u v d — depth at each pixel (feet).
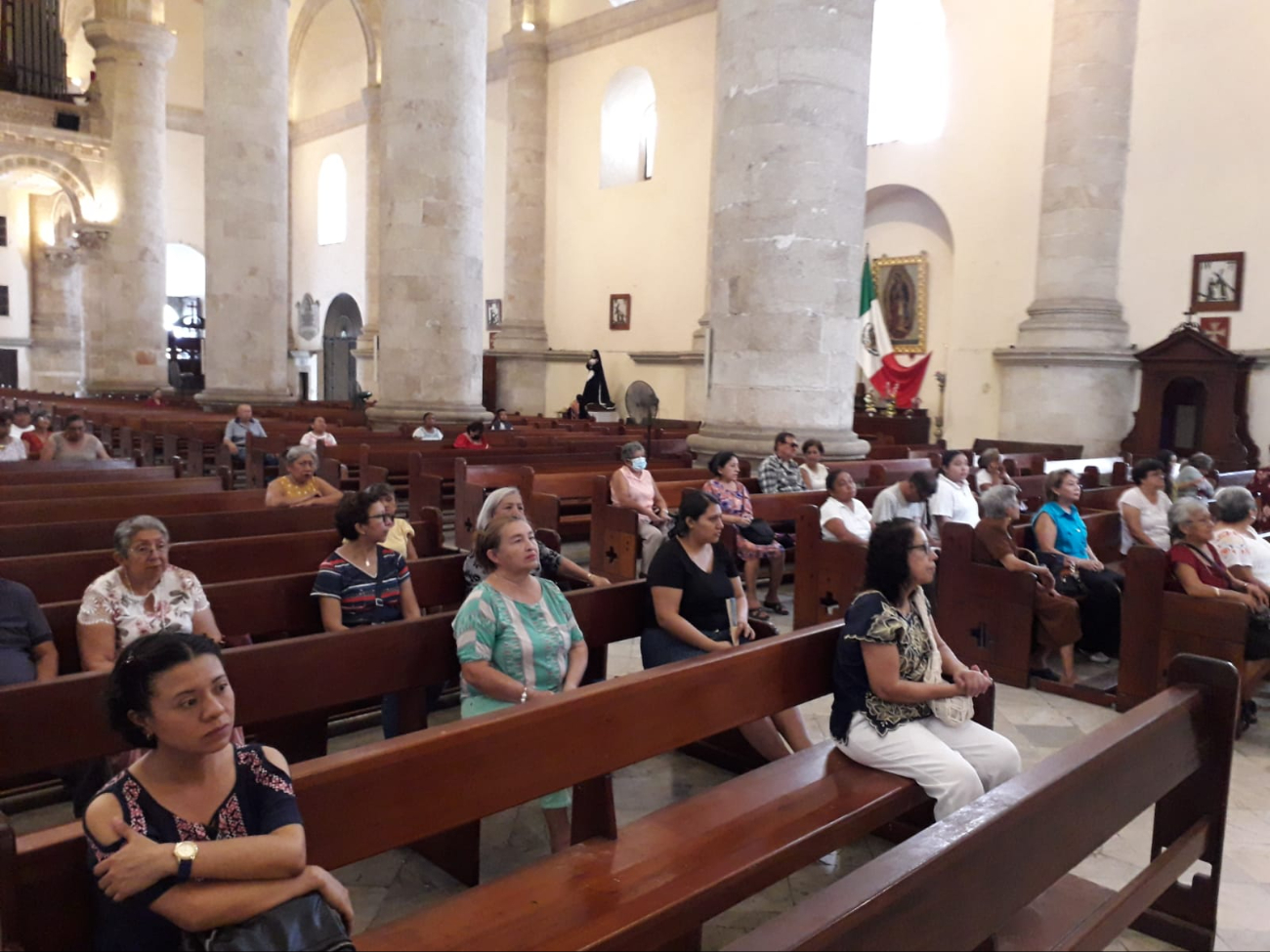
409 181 40.98
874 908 5.80
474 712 11.71
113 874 6.03
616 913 7.86
